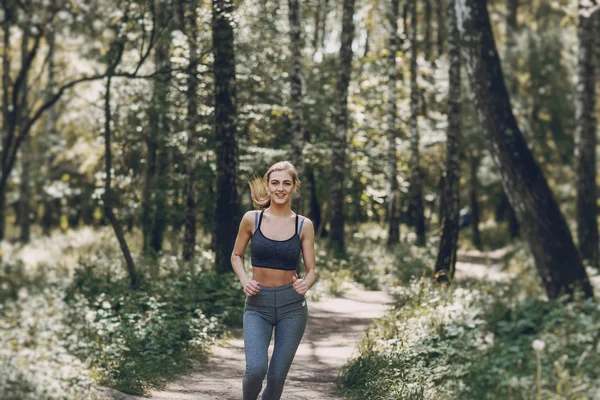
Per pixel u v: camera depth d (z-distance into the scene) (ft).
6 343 23.70
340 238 76.74
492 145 37.22
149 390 24.54
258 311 17.79
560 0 117.91
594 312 24.85
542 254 36.27
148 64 64.59
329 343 37.73
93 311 33.88
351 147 92.48
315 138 83.66
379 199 94.07
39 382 19.66
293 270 17.81
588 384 18.34
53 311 33.14
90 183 120.98
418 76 106.83
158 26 50.01
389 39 87.61
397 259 75.66
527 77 115.65
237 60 64.64
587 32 71.05
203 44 53.21
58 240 96.07
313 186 96.89
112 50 49.85
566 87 113.80
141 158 71.15
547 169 113.39
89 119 87.92
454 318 30.53
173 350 31.58
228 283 46.19
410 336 30.48
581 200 70.03
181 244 81.71
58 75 95.91
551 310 26.14
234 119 50.88
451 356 25.89
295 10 64.75
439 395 22.15
